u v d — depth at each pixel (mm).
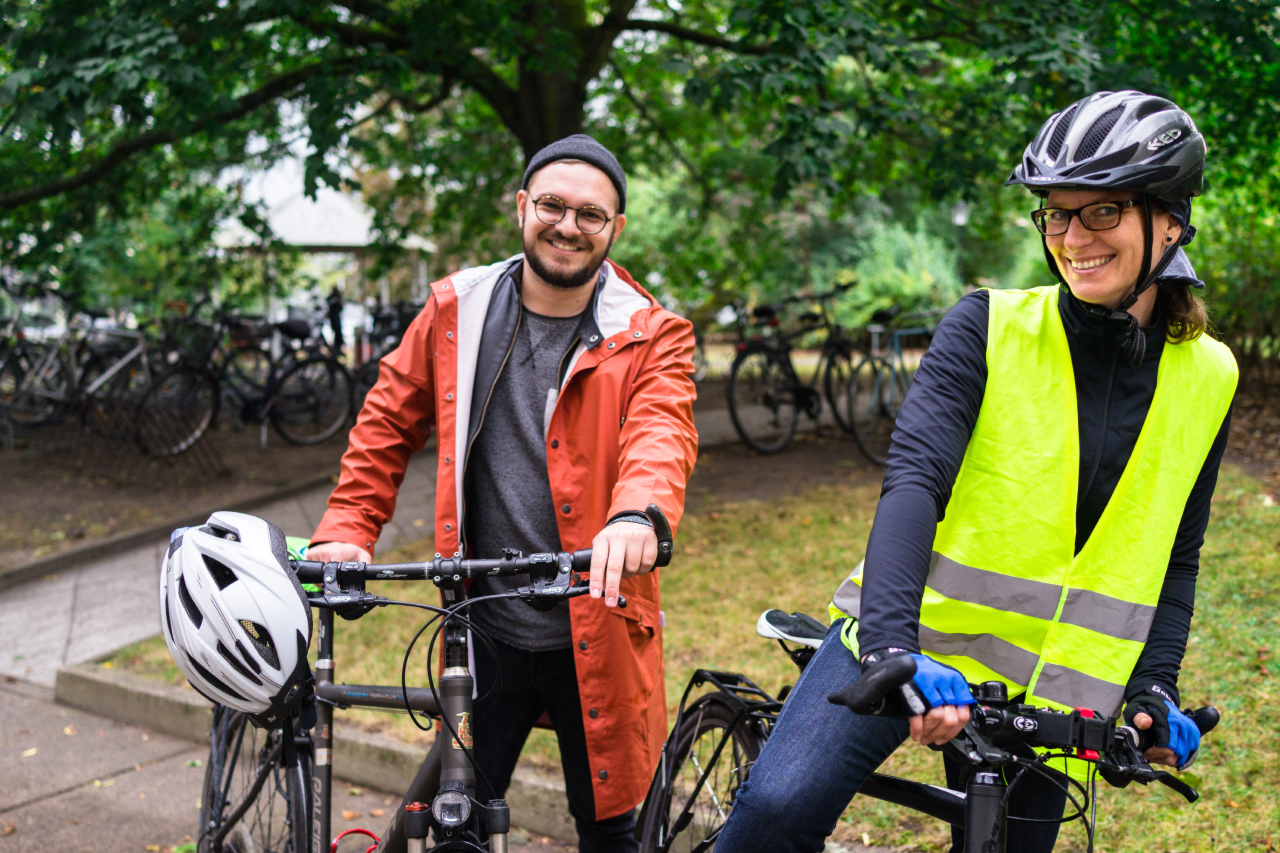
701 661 4219
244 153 10031
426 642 4625
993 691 1467
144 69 5793
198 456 10258
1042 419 1599
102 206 10211
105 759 4086
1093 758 1407
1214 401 1632
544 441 2215
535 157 2188
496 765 2270
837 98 8070
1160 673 1609
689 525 6539
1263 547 4777
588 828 2354
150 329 12320
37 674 5062
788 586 5113
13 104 5902
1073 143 1436
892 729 1663
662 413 2131
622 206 2199
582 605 2156
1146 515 1595
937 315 12695
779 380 9539
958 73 9555
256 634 1723
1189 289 1596
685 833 2402
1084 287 1503
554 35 7711
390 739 3770
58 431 11391
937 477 1524
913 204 24672
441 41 7309
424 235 14320
